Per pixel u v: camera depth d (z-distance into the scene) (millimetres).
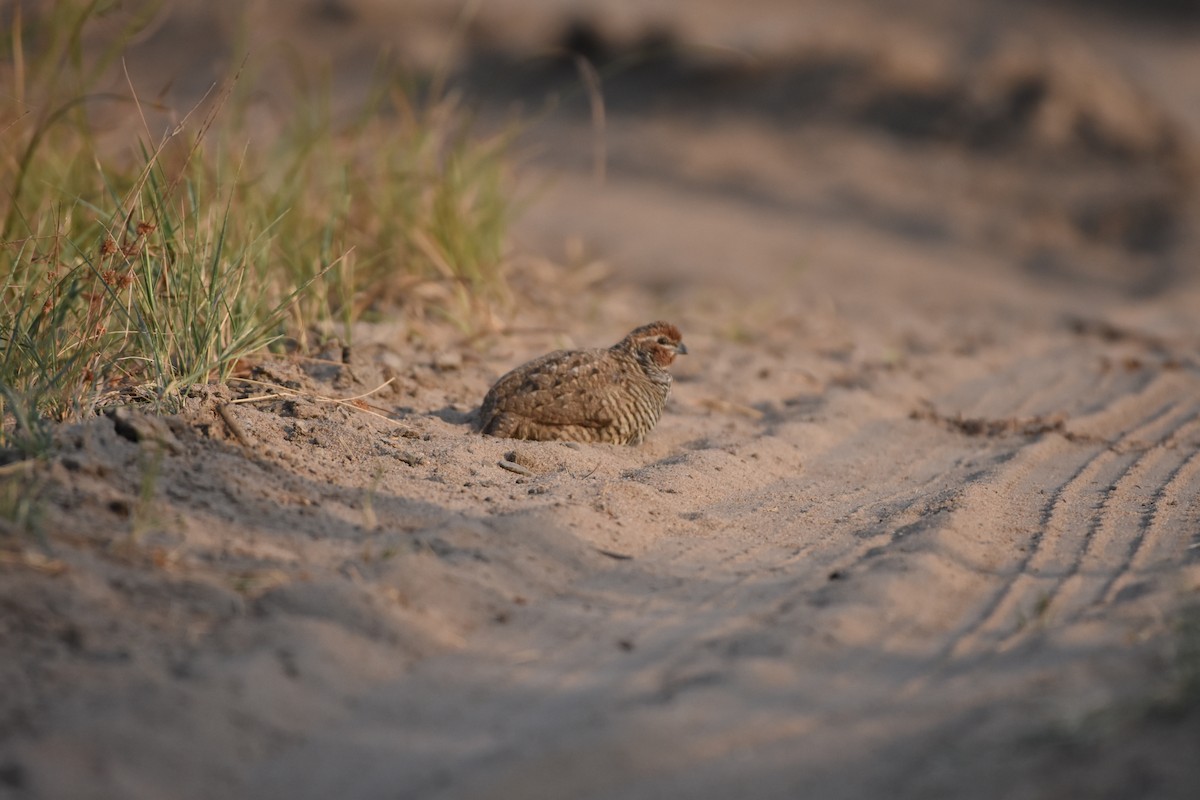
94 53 34125
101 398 16469
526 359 24422
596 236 48500
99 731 9516
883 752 9766
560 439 18969
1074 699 10234
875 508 16844
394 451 17094
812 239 50938
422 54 78000
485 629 12117
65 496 13180
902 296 42531
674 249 47250
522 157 32719
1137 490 17906
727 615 12594
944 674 11273
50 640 10797
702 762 9641
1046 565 14367
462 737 9984
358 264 25016
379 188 26688
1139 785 8828
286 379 19312
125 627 11141
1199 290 44750
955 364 28484
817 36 72750
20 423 14477
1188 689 9859
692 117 67250
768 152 62531
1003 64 65875
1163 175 58094
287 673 10633
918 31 81562
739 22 80375
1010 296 43531
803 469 19234
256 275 21312
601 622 12375
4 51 23250
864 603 12719
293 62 28312
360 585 12211
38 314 17453
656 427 20984
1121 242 52594
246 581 12125
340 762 9578
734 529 15703
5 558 11766
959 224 54000
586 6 80250
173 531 13023
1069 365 28797
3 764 9102
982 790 9062
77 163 22609
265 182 24969
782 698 10711
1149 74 80562
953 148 61250
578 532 14648
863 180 58656
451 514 14828
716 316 33188
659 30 74750
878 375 26469
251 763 9531
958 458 20156
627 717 10172
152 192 18469
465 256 26891
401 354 22797
